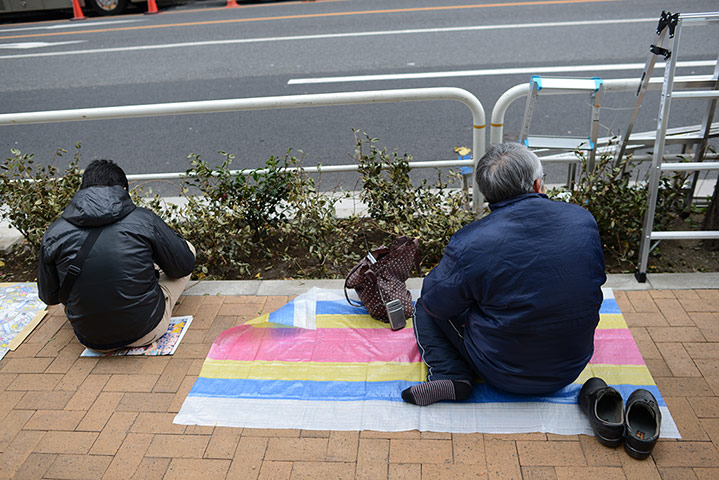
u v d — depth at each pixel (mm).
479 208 3891
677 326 2926
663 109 2912
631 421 2355
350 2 12391
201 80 8172
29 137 6754
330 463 2328
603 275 2227
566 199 3609
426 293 2414
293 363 2859
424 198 3719
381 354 2883
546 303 2129
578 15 9727
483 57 8078
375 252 3125
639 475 2186
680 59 7242
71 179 3959
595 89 3377
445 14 10609
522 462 2271
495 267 2160
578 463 2250
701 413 2426
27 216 3857
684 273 3326
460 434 2412
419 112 6590
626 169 4113
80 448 2467
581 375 2660
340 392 2672
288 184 3727
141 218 2852
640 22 9000
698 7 9391
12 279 3883
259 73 8258
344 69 8102
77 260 2670
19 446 2496
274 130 6434
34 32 12164
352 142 5969
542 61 7715
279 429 2502
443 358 2619
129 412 2637
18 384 2844
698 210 3900
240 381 2768
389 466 2297
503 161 2240
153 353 2988
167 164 5820
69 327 3260
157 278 3109
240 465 2346
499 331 2246
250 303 3381
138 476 2326
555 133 5766
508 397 2566
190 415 2594
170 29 11375
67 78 8789
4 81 8891
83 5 13422
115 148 6293
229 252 3779
